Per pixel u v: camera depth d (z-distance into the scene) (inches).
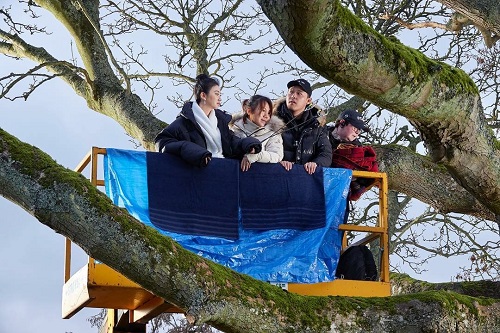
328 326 353.4
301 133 398.3
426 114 358.6
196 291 326.0
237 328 337.4
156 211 368.5
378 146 517.0
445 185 510.0
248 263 378.9
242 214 378.9
